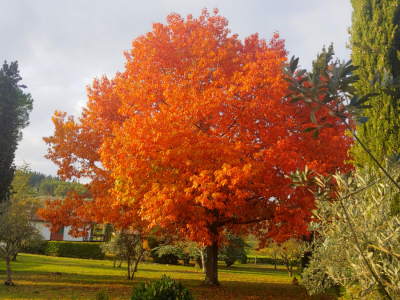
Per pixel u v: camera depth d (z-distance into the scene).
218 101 10.42
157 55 13.01
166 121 10.43
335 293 13.41
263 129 11.06
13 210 14.52
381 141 8.77
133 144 10.57
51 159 16.44
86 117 17.42
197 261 33.75
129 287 14.55
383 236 3.55
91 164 16.38
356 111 2.46
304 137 11.20
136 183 10.83
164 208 9.66
